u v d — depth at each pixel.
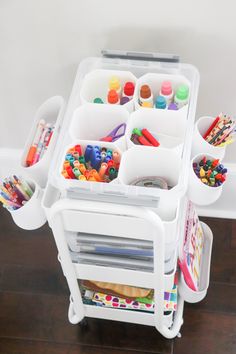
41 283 1.86
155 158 1.24
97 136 1.37
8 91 1.65
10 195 1.37
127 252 1.33
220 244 1.92
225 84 1.53
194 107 1.31
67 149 1.23
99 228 1.23
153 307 1.55
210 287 1.83
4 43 1.46
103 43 1.44
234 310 1.78
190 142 1.26
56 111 1.48
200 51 1.43
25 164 1.39
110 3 1.31
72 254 1.37
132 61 1.37
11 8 1.34
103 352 1.73
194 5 1.29
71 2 1.31
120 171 1.19
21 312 1.81
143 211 1.09
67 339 1.75
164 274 1.39
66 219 1.21
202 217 1.99
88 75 1.34
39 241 1.95
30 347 1.75
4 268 1.90
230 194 1.89
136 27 1.37
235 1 1.27
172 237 1.24
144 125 1.32
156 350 1.72
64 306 1.81
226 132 1.36
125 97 1.33
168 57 1.34
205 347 1.71
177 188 1.15
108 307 1.60
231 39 1.38
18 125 1.79
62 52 1.48
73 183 1.16
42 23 1.38
